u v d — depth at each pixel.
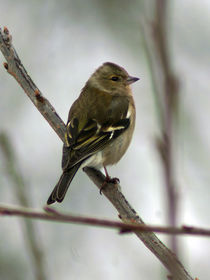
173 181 4.09
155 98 4.37
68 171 8.56
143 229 3.98
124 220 7.71
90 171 8.92
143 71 13.66
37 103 9.21
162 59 4.49
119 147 9.77
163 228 3.98
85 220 4.02
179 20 14.13
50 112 9.24
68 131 9.16
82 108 9.94
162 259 6.33
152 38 4.61
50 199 8.02
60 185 8.29
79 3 14.16
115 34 13.96
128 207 7.84
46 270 7.89
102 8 14.01
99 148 9.23
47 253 11.02
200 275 10.67
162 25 4.64
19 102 13.41
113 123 9.73
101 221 4.03
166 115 4.27
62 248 11.26
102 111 9.87
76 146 8.91
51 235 11.38
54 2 14.27
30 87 9.19
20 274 11.35
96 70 11.00
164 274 6.20
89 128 9.41
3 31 9.08
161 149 4.17
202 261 10.77
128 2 13.81
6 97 13.38
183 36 14.02
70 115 9.85
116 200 7.95
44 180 12.53
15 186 8.92
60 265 11.05
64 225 11.47
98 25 14.13
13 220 11.76
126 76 10.93
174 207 4.03
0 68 13.44
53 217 4.01
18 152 12.70
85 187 12.16
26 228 7.91
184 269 5.43
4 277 11.33
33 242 7.86
